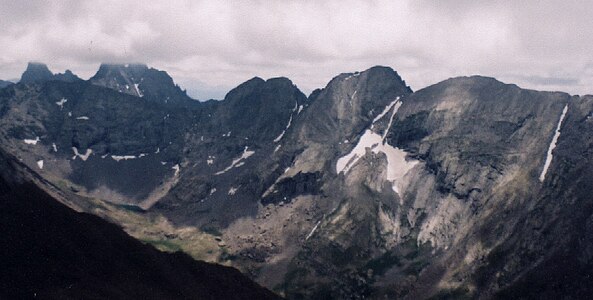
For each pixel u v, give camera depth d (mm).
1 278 190375
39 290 192125
